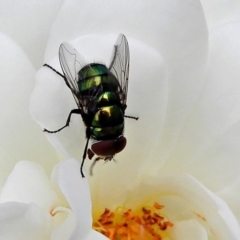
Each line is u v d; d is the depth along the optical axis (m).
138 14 0.11
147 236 0.12
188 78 0.12
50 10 0.12
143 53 0.11
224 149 0.12
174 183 0.12
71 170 0.11
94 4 0.11
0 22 0.12
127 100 0.11
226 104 0.12
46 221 0.11
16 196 0.11
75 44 0.11
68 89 0.11
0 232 0.11
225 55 0.12
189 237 0.12
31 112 0.11
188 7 0.11
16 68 0.11
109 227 0.12
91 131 0.11
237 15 0.12
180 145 0.12
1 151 0.11
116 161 0.12
